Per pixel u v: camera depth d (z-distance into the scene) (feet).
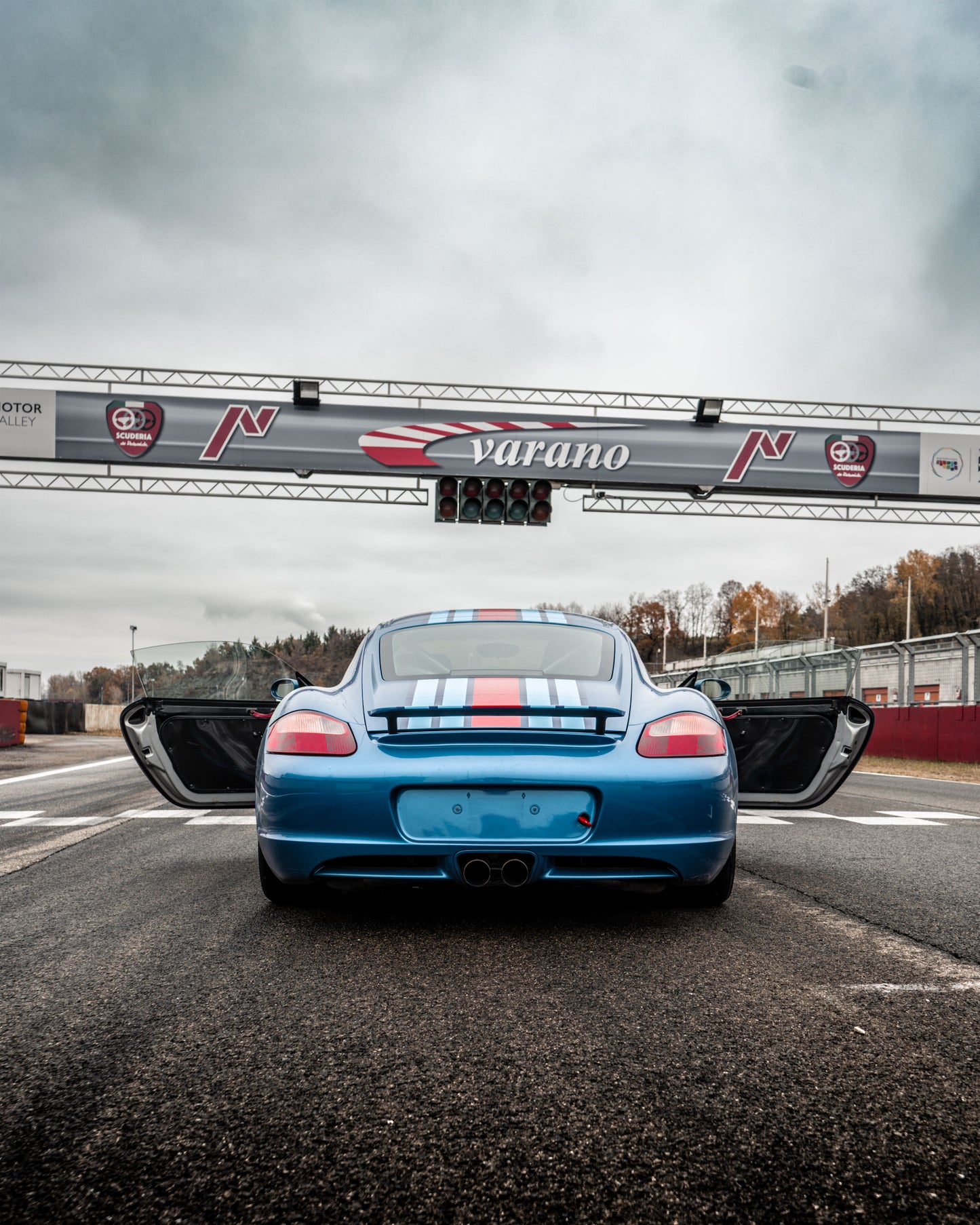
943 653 47.57
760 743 11.92
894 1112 4.64
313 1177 3.97
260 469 47.19
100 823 17.67
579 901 9.99
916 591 224.12
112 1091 4.90
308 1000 6.48
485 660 10.00
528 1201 3.77
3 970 7.29
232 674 14.64
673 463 49.01
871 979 7.05
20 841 15.08
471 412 48.29
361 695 9.16
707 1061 5.34
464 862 8.00
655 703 8.99
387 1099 4.79
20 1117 4.57
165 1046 5.58
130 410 46.39
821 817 19.49
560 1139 4.33
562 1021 6.05
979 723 43.42
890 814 20.16
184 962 7.52
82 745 61.52
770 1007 6.35
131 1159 4.13
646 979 7.02
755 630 241.14
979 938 8.37
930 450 50.55
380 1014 6.19
